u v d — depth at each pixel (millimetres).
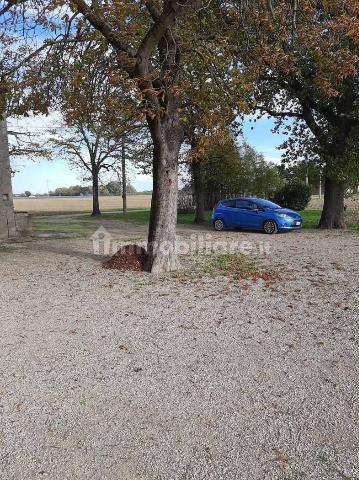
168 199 9906
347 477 2906
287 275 9391
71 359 4895
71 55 8938
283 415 3670
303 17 9219
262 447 3236
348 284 8430
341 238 15680
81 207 53219
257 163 29656
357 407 3787
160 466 3037
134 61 7980
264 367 4625
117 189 38625
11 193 16672
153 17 8000
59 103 10281
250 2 9000
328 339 5449
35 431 3473
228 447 3240
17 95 8938
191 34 8961
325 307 6891
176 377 4406
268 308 6887
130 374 4488
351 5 8258
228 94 8469
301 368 4594
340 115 16297
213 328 5930
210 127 8508
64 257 12328
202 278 9195
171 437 3375
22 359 4906
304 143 18891
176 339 5504
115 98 8703
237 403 3877
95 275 9688
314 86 15125
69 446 3273
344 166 16984
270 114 18344
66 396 4031
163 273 9781
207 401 3918
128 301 7418
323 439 3328
